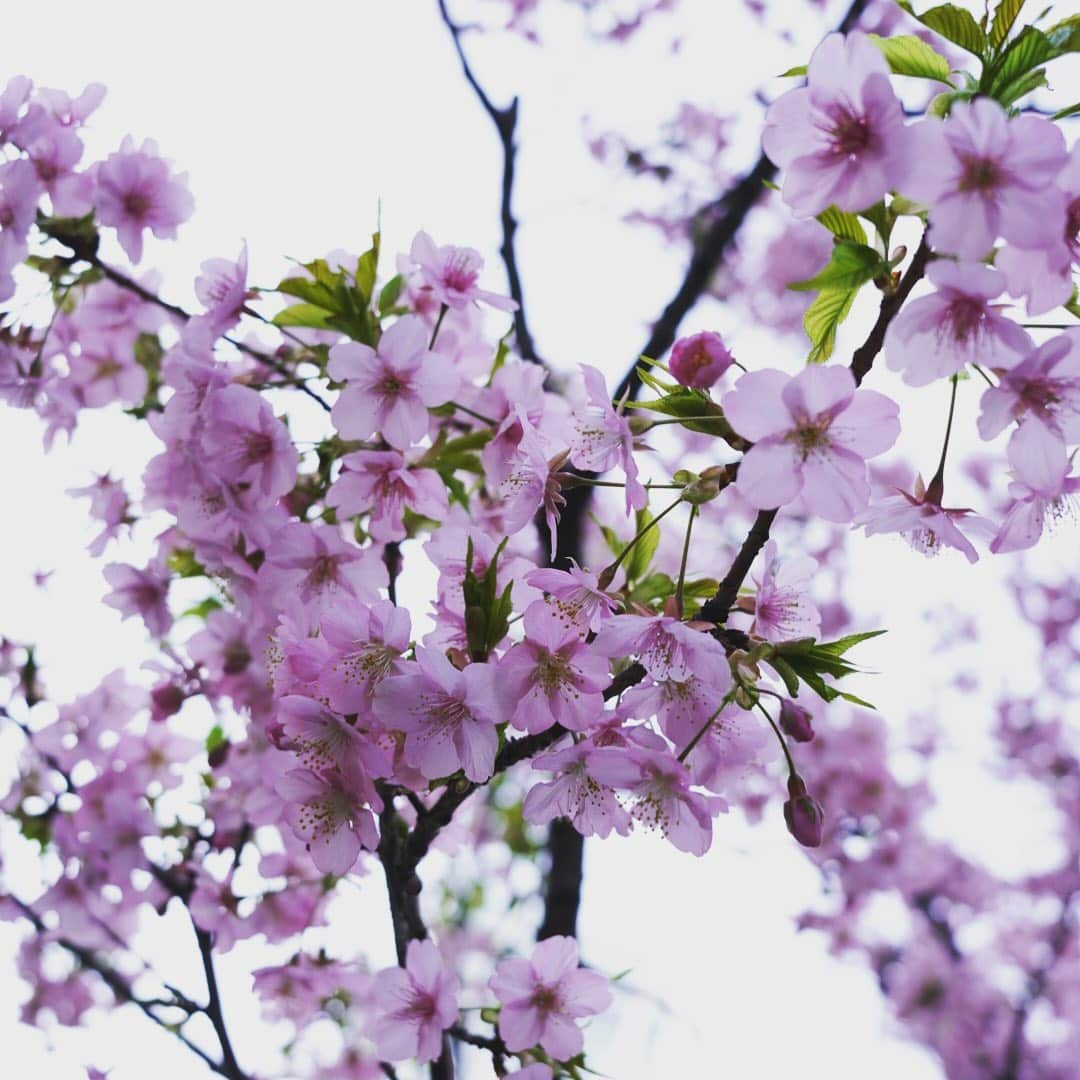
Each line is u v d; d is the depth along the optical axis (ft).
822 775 4.42
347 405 2.03
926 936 5.26
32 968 3.01
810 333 1.78
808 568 1.90
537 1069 1.95
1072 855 5.56
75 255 2.27
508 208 2.82
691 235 4.68
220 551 2.11
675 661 1.74
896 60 1.74
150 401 2.42
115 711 2.68
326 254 2.23
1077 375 1.67
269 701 2.40
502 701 1.78
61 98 2.24
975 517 1.81
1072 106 1.69
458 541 1.94
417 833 2.02
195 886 2.48
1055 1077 5.36
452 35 2.91
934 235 1.64
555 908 2.52
